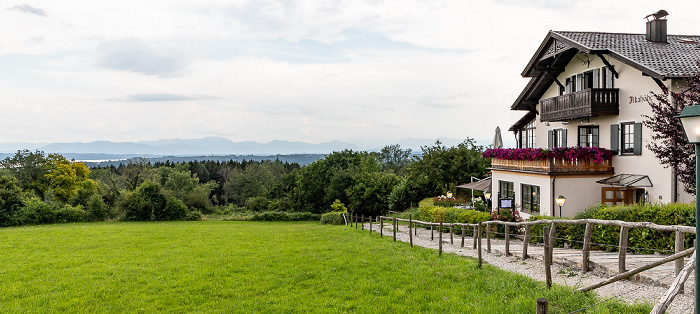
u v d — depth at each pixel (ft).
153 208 143.54
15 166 199.41
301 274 40.60
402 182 153.99
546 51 75.66
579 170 64.80
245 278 40.11
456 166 127.34
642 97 58.70
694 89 42.91
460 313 25.93
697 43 65.36
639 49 61.36
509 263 39.40
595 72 69.05
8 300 34.53
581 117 70.13
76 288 37.76
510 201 65.05
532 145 91.15
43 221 132.98
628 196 63.21
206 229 96.94
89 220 140.05
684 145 44.04
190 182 226.99
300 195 207.62
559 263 35.42
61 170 197.57
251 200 224.94
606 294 25.30
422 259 45.14
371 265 43.57
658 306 17.51
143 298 34.42
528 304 25.03
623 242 28.63
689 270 18.42
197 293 35.58
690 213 34.35
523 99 87.25
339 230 88.33
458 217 75.46
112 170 328.49
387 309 28.86
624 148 63.36
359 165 215.92
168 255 54.19
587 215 44.32
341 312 28.60
